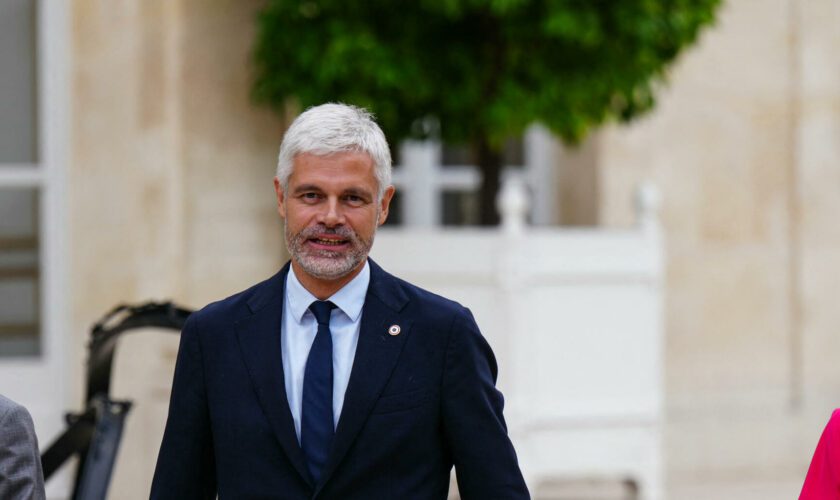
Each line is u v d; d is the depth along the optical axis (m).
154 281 19.42
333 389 8.37
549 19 16.27
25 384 19.83
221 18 19.66
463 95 17.28
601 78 17.25
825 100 24.19
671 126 23.42
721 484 22.97
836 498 8.68
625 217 23.17
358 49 16.64
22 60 19.97
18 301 20.00
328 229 8.15
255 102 19.12
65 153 19.78
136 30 19.34
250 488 8.23
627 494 21.67
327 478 8.12
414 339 8.38
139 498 19.17
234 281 19.86
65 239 19.80
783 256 24.09
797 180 24.08
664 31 17.03
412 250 18.58
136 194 19.39
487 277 18.56
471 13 17.33
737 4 23.80
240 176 19.86
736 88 23.80
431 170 23.94
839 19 24.23
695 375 23.59
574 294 18.86
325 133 8.12
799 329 24.09
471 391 8.37
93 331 13.52
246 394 8.32
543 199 24.42
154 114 19.44
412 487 8.27
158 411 19.27
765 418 23.86
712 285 23.70
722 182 23.73
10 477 7.82
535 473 18.66
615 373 19.05
